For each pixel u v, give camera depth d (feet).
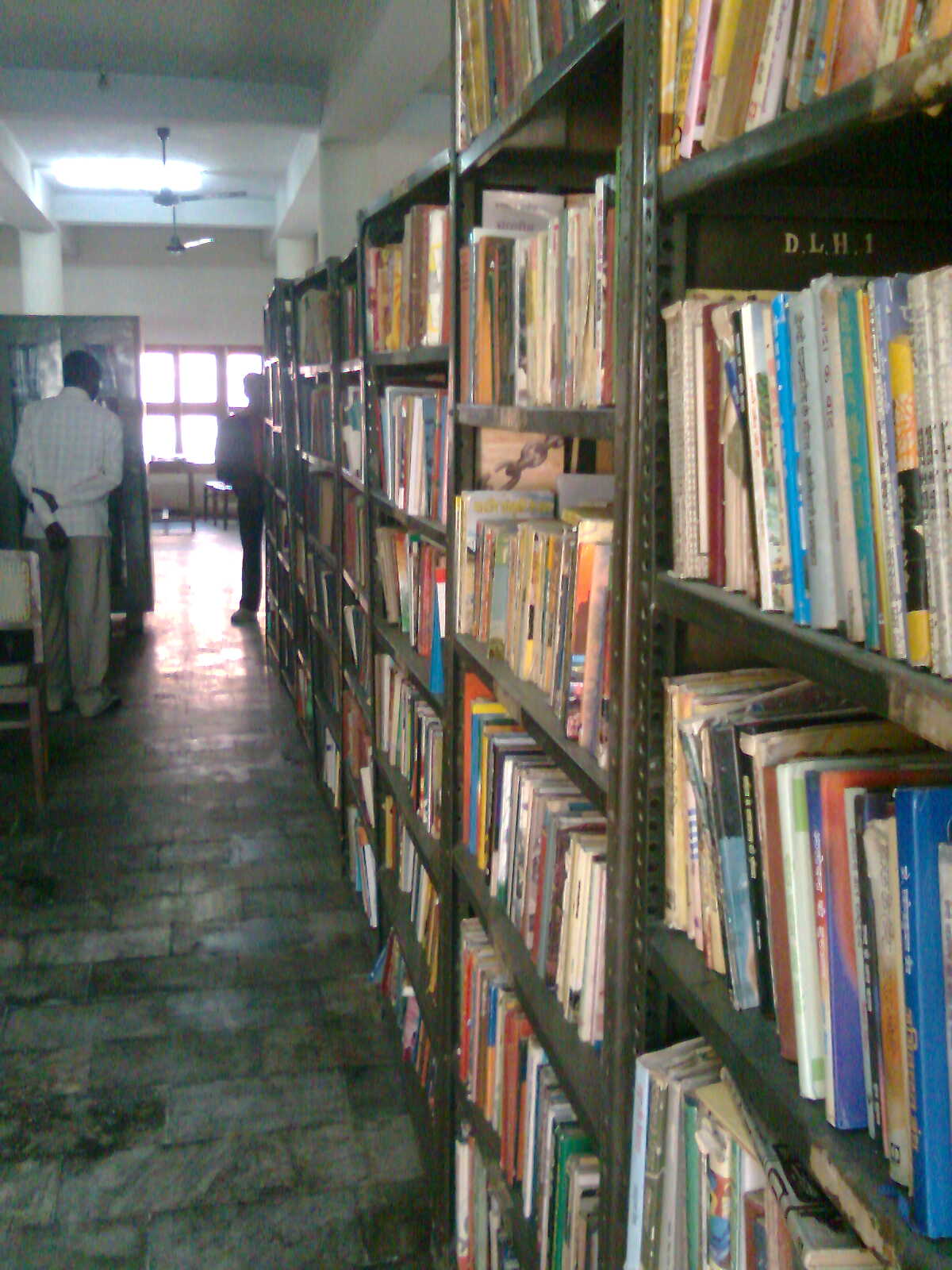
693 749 3.27
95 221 38.06
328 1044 9.16
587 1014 4.44
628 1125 3.84
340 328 11.85
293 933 11.13
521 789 5.31
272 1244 6.95
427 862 7.35
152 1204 7.27
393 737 9.40
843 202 3.69
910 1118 2.33
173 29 20.06
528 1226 5.17
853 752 2.97
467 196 6.00
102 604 18.35
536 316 4.76
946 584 2.14
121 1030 9.30
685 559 3.30
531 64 4.69
